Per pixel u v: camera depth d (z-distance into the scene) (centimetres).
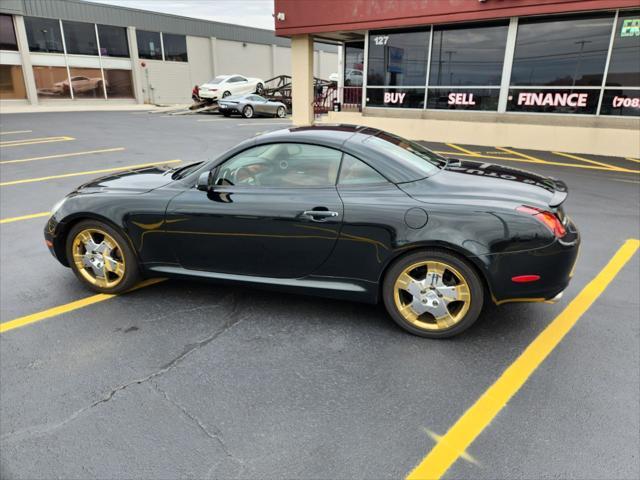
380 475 207
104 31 2673
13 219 585
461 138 1238
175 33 2970
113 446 225
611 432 231
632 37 973
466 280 296
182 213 344
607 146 1045
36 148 1139
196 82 3169
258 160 335
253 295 386
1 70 2358
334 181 320
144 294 389
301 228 318
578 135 1075
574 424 237
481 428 235
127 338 321
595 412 245
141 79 2875
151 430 236
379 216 300
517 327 332
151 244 360
